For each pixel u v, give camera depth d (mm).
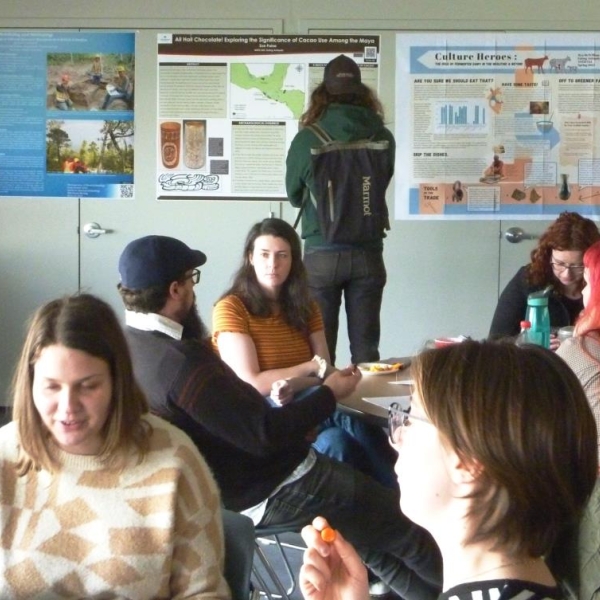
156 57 4801
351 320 4203
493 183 4840
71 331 1446
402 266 4895
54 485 1510
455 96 4793
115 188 4887
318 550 1146
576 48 4758
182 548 1524
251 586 1817
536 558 948
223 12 4766
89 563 1493
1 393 4941
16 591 1484
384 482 2912
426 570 2330
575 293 3236
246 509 2230
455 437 923
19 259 4926
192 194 4871
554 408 917
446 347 996
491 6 4742
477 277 4883
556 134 4816
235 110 4812
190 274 2105
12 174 4895
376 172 4016
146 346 2041
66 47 4812
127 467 1512
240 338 2795
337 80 4055
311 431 2475
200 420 2023
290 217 4863
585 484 945
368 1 4738
